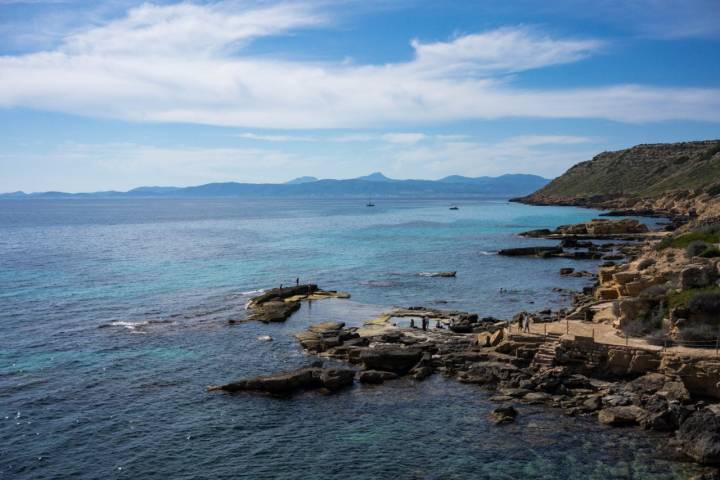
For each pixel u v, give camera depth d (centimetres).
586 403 3394
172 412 3469
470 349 4419
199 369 4225
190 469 2833
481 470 2764
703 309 3797
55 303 6381
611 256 10238
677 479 2619
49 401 3606
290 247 12431
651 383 3506
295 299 6656
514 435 3095
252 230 17362
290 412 3469
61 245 12656
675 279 4553
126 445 3062
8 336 5016
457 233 15925
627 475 2666
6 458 2906
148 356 4519
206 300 6681
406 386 3866
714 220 9981
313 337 4891
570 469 2738
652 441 2981
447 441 3061
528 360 4069
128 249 11906
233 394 3744
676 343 3728
